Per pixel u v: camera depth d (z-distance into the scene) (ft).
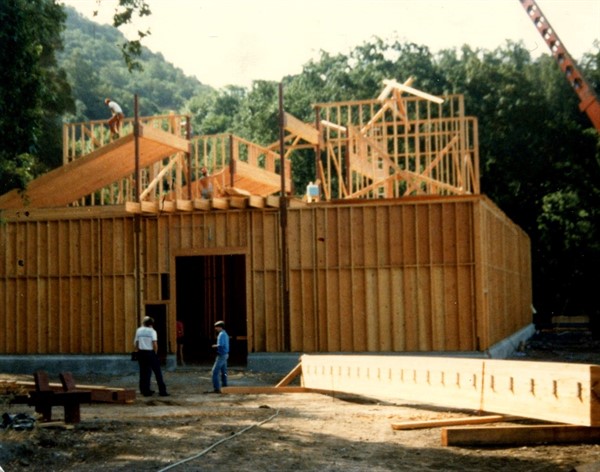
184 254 73.00
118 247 74.23
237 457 30.45
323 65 201.98
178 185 83.41
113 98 323.78
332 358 51.19
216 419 40.45
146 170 90.43
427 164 90.63
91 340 73.87
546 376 33.09
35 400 37.37
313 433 36.01
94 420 39.06
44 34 59.00
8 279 75.61
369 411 43.75
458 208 69.00
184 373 69.87
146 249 73.77
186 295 96.84
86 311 74.28
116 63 462.60
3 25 51.93
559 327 143.54
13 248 75.82
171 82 480.23
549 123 155.74
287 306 70.79
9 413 37.52
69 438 33.12
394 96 90.84
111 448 31.37
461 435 32.63
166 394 53.83
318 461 29.84
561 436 32.60
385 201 70.03
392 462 29.68
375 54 193.16
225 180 91.71
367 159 93.20
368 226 70.38
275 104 192.95
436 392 40.45
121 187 86.43
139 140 72.79
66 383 37.70
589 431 32.68
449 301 68.59
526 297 122.83
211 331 95.66
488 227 75.46
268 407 45.85
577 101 168.45
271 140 190.29
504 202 155.94
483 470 28.14
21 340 75.00
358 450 31.96
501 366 35.94
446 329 68.44
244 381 63.72
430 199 69.31
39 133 55.77
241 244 72.28
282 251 71.26
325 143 95.55
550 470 27.76
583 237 148.56
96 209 74.28
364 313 69.92
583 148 152.66
